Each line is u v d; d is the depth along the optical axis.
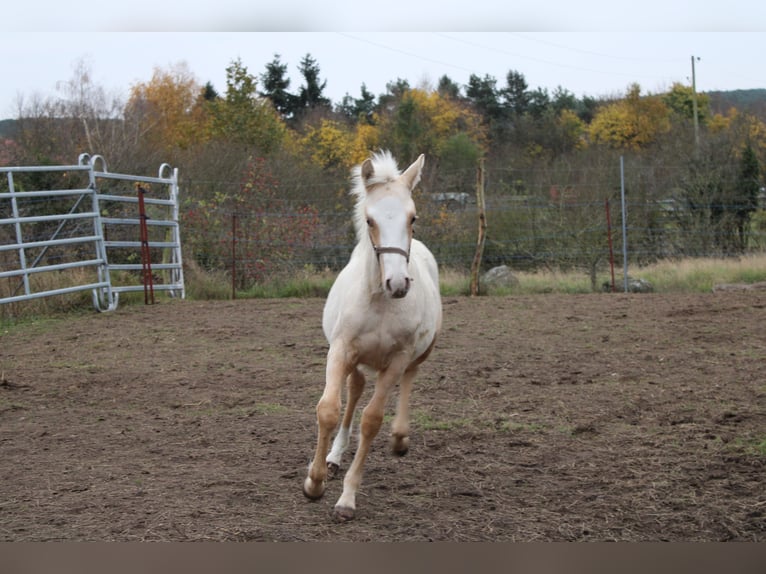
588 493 4.62
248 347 9.42
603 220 18.91
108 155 19.09
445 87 48.66
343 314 4.40
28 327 10.90
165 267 13.76
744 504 4.41
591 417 6.25
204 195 18.11
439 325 5.39
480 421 6.18
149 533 4.00
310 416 6.42
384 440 5.80
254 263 15.49
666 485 4.72
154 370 8.16
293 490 4.70
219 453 5.42
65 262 14.16
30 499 4.48
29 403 6.87
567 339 9.79
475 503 4.50
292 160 21.42
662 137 29.45
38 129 20.48
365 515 4.32
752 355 8.54
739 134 23.48
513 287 15.65
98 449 5.51
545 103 47.34
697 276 16.09
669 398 6.80
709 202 20.39
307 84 44.94
